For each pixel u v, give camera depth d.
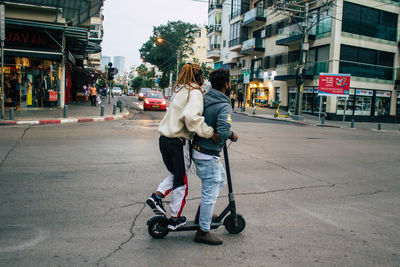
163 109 22.75
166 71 56.44
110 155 7.16
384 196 5.09
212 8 46.12
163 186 3.20
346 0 24.61
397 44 27.62
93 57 41.84
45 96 18.39
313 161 7.70
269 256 2.90
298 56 29.09
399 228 3.73
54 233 3.20
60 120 13.03
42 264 2.60
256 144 9.89
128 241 3.09
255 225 3.64
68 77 25.56
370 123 25.39
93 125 12.73
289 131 14.48
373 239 3.38
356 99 25.84
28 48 16.11
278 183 5.53
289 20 28.89
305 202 4.57
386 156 9.00
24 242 2.98
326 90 21.34
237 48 38.88
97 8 17.81
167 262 2.72
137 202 4.22
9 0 15.50
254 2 36.94
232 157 7.68
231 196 3.27
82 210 3.86
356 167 7.27
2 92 12.49
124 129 11.92
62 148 7.70
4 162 6.08
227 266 2.69
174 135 2.96
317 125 20.19
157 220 3.12
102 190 4.67
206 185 3.06
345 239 3.35
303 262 2.82
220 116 2.89
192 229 3.16
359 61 25.94
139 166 6.25
